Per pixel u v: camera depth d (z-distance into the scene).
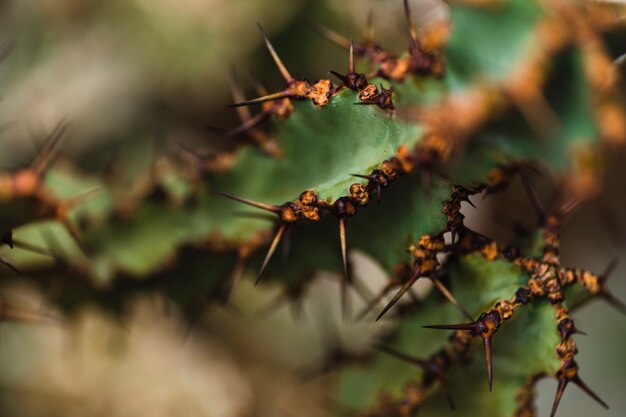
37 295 0.32
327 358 0.30
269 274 0.28
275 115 0.26
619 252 0.35
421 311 0.27
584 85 0.25
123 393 0.34
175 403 0.34
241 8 0.36
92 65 0.37
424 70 0.25
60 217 0.28
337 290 0.36
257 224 0.28
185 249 0.28
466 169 0.25
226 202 0.28
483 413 0.27
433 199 0.25
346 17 0.36
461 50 0.25
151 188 0.28
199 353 0.35
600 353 0.35
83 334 0.35
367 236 0.27
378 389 0.28
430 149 0.25
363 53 0.26
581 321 0.35
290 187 0.27
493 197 0.34
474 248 0.26
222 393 0.35
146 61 0.37
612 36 0.25
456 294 0.26
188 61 0.37
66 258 0.29
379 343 0.28
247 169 0.27
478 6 0.25
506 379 0.27
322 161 0.26
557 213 0.26
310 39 0.36
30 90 0.37
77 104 0.37
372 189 0.25
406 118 0.25
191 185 0.28
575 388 0.35
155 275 0.29
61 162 0.29
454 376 0.27
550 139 0.25
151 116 0.37
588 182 0.26
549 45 0.24
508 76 0.25
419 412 0.27
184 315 0.31
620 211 0.32
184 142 0.37
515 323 0.26
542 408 0.35
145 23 0.37
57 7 0.37
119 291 0.30
